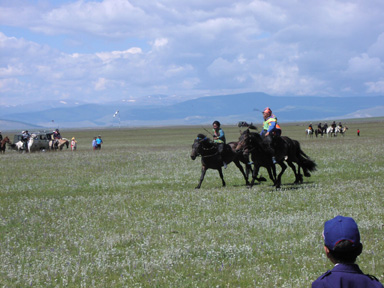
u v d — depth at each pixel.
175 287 6.50
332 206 12.35
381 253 7.73
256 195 15.02
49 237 10.01
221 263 7.63
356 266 3.38
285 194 14.73
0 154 49.06
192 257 8.11
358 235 3.33
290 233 9.59
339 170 21.88
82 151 49.09
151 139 94.25
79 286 6.70
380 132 85.94
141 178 22.45
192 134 125.25
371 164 23.84
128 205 14.02
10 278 7.14
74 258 8.19
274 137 16.09
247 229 10.05
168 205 13.74
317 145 43.09
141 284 6.64
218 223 10.87
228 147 18.06
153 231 10.28
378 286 3.22
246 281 6.66
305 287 6.13
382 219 10.52
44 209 13.77
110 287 6.62
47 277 7.09
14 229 10.95
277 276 6.63
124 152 43.94
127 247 8.95
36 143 52.31
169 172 24.86
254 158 16.38
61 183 21.14
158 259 7.92
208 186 18.75
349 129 111.00
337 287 3.21
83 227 10.90
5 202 15.58
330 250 3.38
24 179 23.20
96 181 21.55
